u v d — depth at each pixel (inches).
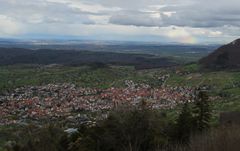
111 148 1061.1
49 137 1389.0
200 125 1393.9
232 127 577.9
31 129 2084.2
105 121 1110.4
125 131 1024.9
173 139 1122.7
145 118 1035.9
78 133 1333.7
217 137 534.9
